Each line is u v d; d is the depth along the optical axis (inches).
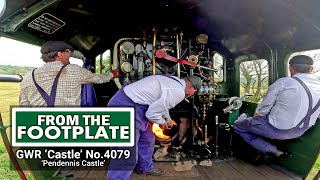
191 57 154.6
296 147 126.7
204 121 154.3
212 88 155.0
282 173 125.6
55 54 108.1
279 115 120.0
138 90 106.8
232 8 140.3
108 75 126.9
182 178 118.2
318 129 114.4
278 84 121.3
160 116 104.8
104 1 127.7
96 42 196.4
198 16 160.2
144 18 160.4
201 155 148.1
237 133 137.7
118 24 173.0
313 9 95.5
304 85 115.7
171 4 142.1
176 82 106.6
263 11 129.7
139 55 156.1
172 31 158.7
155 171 122.3
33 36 132.3
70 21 139.6
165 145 148.3
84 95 126.4
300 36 127.8
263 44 165.3
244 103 194.2
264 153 133.0
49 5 91.0
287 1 98.6
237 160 142.6
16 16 91.3
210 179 117.2
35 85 104.9
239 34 179.3
